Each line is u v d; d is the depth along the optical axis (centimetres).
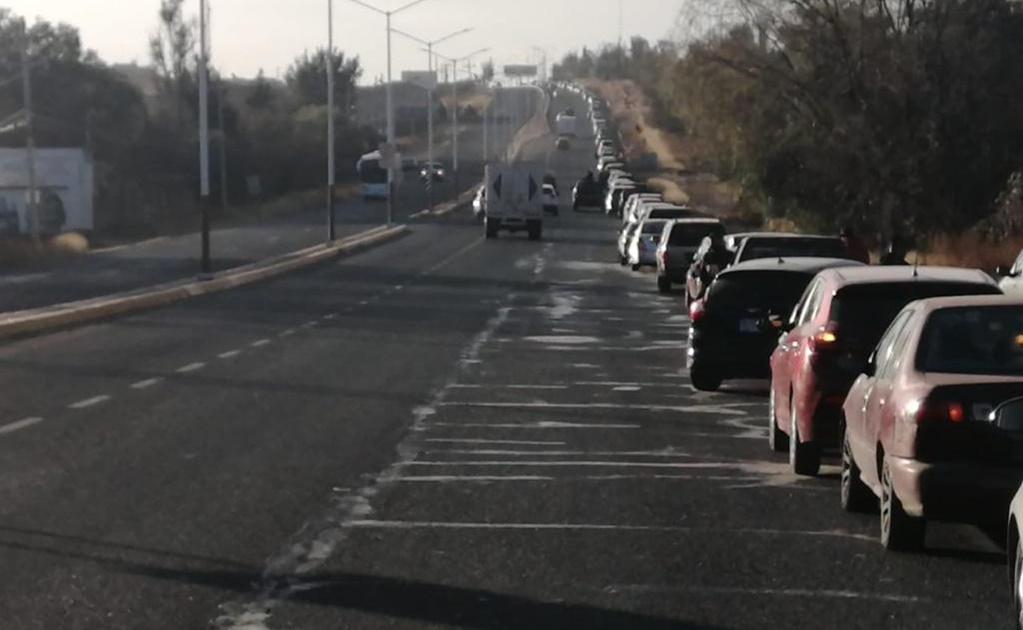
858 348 3578
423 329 8319
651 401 5281
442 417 4847
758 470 3853
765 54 14112
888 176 12438
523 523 3175
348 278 12950
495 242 19050
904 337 2928
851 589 2595
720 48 14425
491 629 2330
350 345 7388
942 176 12269
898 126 12462
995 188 12312
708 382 5572
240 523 3161
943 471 2612
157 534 3045
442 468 3869
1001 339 2797
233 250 17150
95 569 2739
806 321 3856
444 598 2528
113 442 4294
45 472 3791
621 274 13550
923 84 12325
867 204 12975
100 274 13450
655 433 4512
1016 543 2209
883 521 2903
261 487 3584
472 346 7350
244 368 6331
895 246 9425
